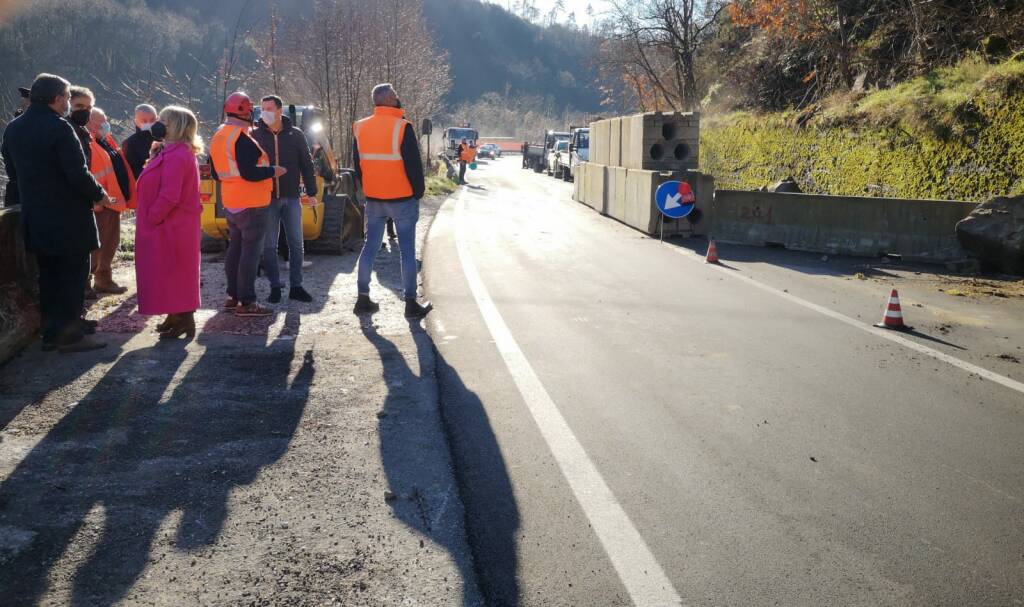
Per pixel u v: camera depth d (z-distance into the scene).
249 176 6.75
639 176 14.78
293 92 24.22
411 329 6.78
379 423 4.55
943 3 18.36
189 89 18.91
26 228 5.57
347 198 11.14
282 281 8.95
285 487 3.71
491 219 16.47
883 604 2.87
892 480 3.94
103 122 7.80
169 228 5.96
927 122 15.26
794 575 3.05
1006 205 10.19
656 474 3.96
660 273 10.10
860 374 5.77
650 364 5.93
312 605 2.80
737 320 7.46
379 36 26.41
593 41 35.97
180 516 3.42
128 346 6.00
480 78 178.25
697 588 2.95
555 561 3.13
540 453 4.20
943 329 7.20
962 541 3.34
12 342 5.62
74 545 3.16
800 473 4.01
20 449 4.05
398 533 3.31
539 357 6.03
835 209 12.11
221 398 4.89
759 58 26.03
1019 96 13.40
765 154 22.05
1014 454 4.29
